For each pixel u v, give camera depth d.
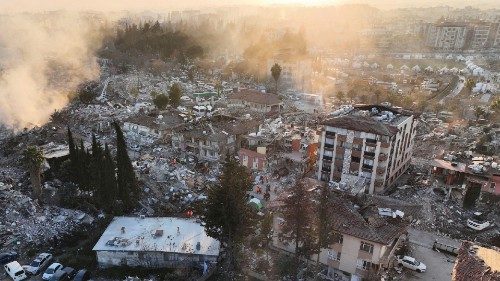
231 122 115.81
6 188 72.56
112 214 69.31
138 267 57.31
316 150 94.19
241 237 55.56
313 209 53.66
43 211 68.56
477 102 167.88
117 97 155.62
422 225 69.50
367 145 78.81
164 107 135.12
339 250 53.41
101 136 111.56
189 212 69.56
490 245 62.22
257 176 87.94
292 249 57.84
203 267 56.12
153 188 78.44
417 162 101.75
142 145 103.88
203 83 188.75
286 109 152.12
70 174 77.50
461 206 75.94
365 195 64.06
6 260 57.56
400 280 54.97
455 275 40.84
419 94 183.62
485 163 87.25
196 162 94.56
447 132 121.75
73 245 63.31
